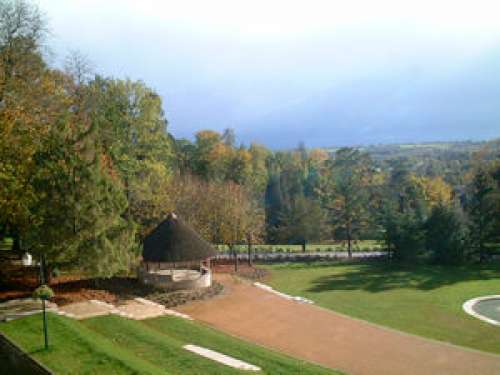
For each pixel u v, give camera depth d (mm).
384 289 38531
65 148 25500
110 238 26531
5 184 25031
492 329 26109
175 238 32281
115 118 41094
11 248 38969
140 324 22953
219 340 21766
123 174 41094
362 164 108875
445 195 75625
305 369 18125
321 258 57281
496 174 62031
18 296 25578
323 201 84750
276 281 43469
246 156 91312
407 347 22188
